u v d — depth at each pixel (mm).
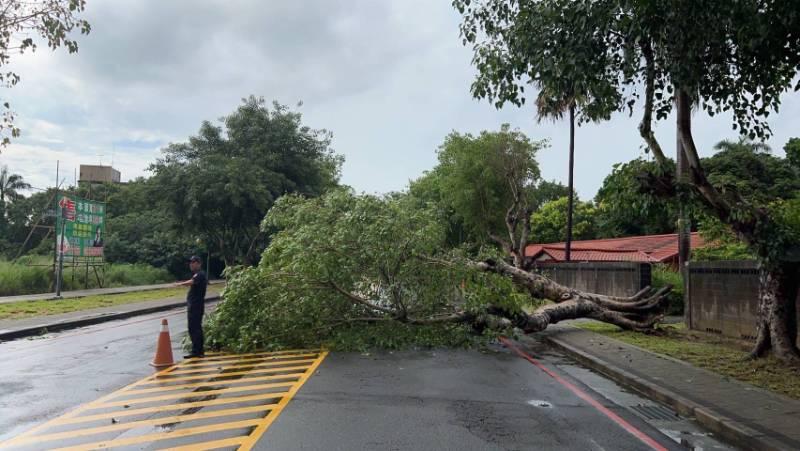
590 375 9594
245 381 8492
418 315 13367
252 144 35062
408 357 10984
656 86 9828
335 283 12445
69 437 5777
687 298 15125
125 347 11906
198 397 7457
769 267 9836
